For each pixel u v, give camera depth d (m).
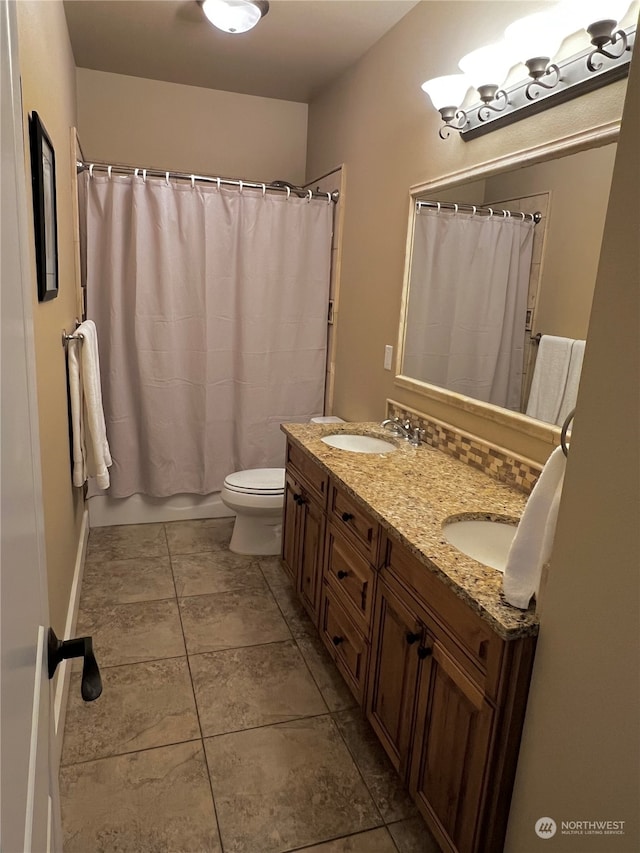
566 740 1.06
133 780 1.67
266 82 3.46
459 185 2.15
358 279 3.07
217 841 1.51
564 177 1.68
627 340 0.90
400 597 1.58
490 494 1.84
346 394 3.28
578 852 1.04
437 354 2.36
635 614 0.90
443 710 1.38
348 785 1.70
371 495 1.78
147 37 2.90
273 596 2.71
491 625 1.15
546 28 1.54
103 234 3.02
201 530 3.40
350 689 1.95
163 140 3.60
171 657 2.23
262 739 1.85
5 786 0.44
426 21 2.35
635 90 0.87
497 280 1.97
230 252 3.21
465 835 1.30
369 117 2.89
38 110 1.72
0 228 0.51
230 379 3.40
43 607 0.76
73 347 2.32
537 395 1.81
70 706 1.95
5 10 0.60
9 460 0.52
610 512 0.94
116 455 3.27
